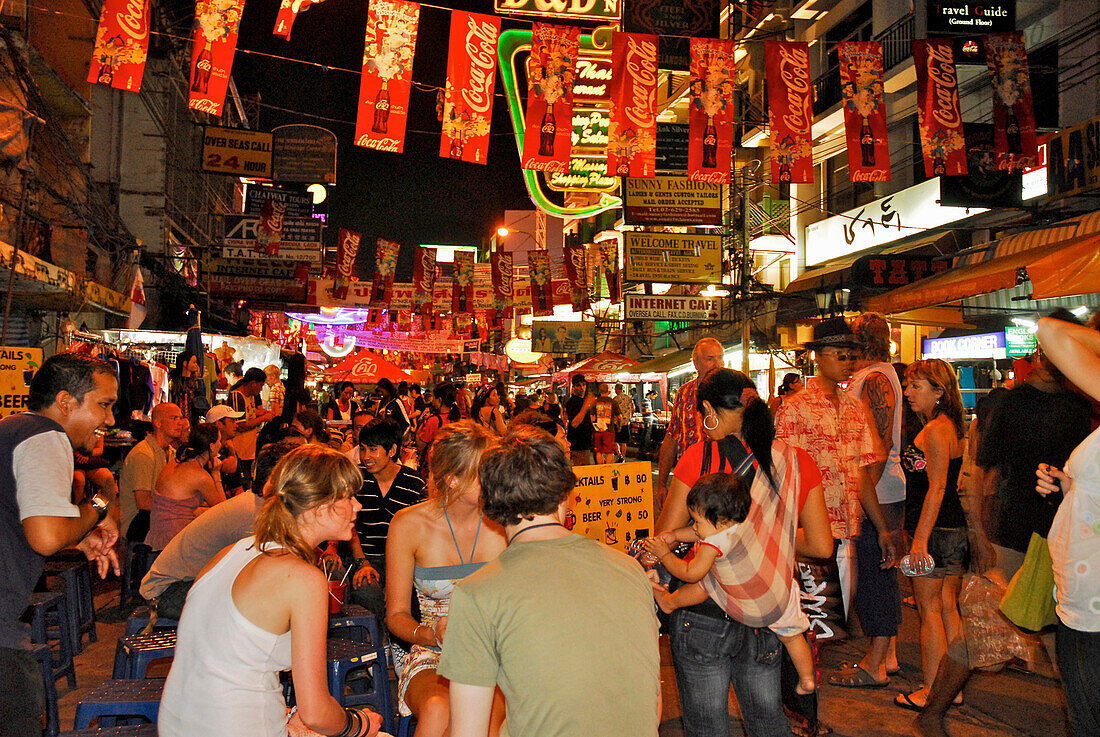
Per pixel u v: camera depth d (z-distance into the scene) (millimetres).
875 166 9148
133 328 14297
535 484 2324
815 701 3400
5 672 2943
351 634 5477
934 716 4273
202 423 7352
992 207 13703
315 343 29906
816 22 23922
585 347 31000
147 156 18828
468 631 2188
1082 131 11688
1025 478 3768
